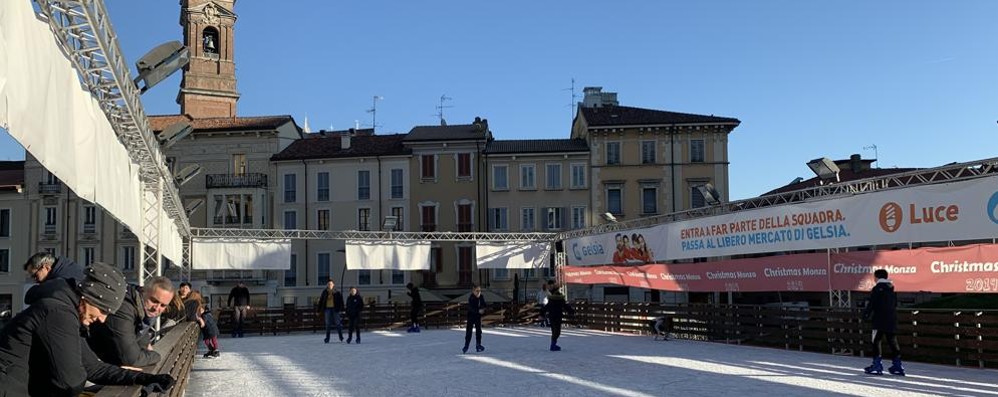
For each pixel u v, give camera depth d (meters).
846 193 16.52
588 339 23.14
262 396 11.54
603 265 27.44
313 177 49.47
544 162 48.19
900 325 15.39
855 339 16.33
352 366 15.94
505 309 32.06
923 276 14.60
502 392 11.55
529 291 47.44
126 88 10.73
